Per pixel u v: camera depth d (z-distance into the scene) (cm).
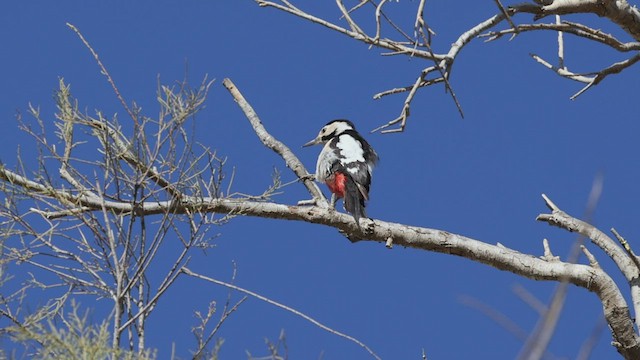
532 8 1191
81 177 1008
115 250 904
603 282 1275
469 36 1095
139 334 866
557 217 1370
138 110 1021
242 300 923
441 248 1291
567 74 1280
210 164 1057
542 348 429
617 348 1277
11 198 984
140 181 996
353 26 1023
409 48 1027
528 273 1288
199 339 852
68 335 762
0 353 749
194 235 973
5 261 906
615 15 1209
